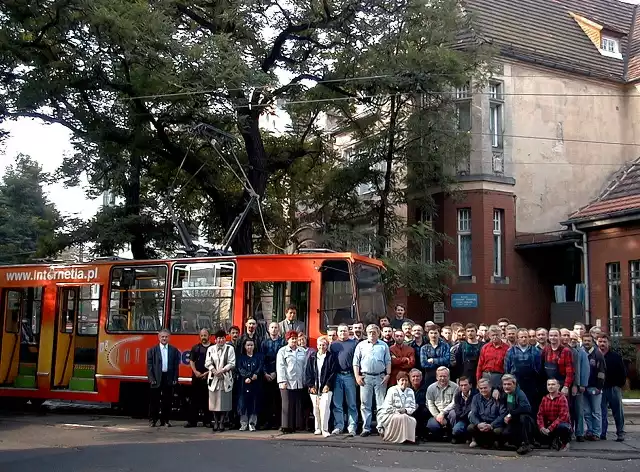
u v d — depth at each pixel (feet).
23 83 61.41
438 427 41.86
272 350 47.26
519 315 87.56
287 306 49.90
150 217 85.20
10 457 36.45
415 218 91.97
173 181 80.02
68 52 62.54
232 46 66.13
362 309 49.73
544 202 91.61
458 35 79.36
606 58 100.32
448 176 79.82
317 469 33.53
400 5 73.82
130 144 71.67
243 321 50.93
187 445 40.24
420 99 76.69
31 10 56.59
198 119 70.23
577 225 80.84
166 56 62.08
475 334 44.52
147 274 55.67
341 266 49.49
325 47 77.71
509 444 39.86
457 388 42.32
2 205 142.31
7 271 61.67
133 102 68.39
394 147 79.66
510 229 88.28
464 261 87.86
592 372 44.06
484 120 87.97
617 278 77.77
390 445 40.75
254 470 33.06
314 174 91.09
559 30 99.71
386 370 43.80
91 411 60.95
